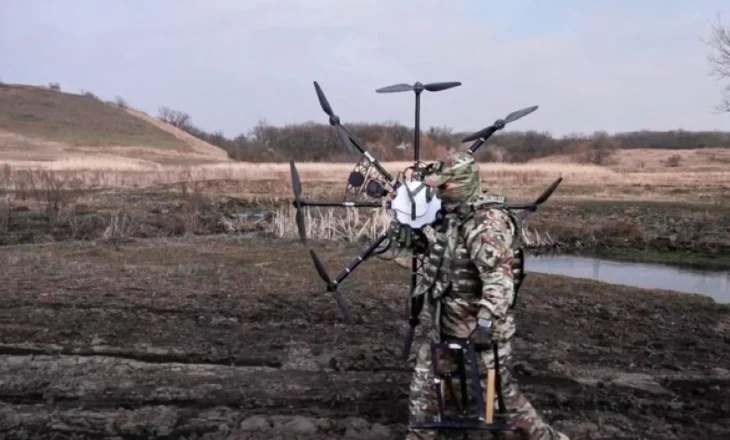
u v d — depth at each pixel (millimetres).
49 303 9312
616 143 83500
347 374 6926
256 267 12367
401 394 6414
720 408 6215
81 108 95812
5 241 16609
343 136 5617
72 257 13234
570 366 7199
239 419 5809
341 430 5621
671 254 17656
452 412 5211
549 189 5043
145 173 34875
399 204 5121
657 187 30625
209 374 6891
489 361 4773
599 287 11156
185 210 21188
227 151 85438
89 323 8484
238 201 24734
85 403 6188
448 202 4707
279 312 9094
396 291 10414
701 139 88500
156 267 12148
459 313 4691
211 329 8336
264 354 7461
